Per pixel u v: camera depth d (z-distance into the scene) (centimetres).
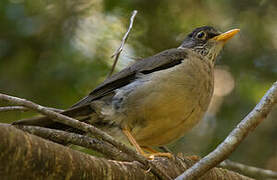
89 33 1230
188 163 834
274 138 1269
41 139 591
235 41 1284
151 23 1245
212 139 1214
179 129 945
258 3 1286
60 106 1174
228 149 681
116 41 1225
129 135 924
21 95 1181
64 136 756
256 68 1257
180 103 911
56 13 1247
